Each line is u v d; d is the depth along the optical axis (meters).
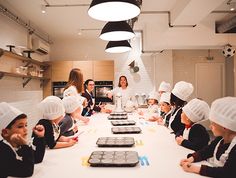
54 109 1.86
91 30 5.98
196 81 7.18
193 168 1.30
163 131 2.51
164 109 3.24
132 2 1.86
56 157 1.60
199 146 1.76
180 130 2.27
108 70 6.49
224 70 7.17
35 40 5.74
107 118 3.59
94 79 6.48
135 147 1.85
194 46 5.05
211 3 3.21
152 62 6.99
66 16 4.81
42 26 5.55
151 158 1.57
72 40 7.00
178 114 2.43
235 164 1.17
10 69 4.72
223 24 4.76
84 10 4.45
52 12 4.56
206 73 7.18
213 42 4.89
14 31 4.80
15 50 4.58
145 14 4.54
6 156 1.25
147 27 5.00
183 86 2.64
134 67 6.93
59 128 2.06
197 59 7.18
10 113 1.37
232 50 4.91
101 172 1.32
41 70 6.16
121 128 2.55
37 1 4.00
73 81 3.37
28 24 5.29
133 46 7.02
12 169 1.24
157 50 5.53
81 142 2.03
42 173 1.31
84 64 6.49
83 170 1.35
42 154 1.49
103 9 2.11
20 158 1.30
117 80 7.01
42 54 6.46
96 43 7.00
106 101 6.40
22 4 4.13
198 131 1.85
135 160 1.42
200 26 4.91
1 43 4.29
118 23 2.64
